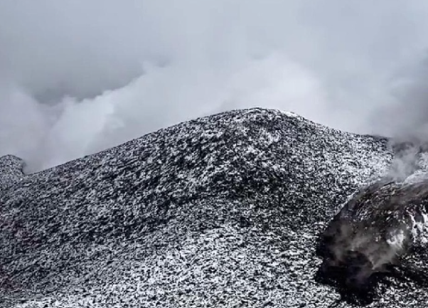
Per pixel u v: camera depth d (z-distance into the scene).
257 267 37.12
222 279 36.22
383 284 34.62
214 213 42.69
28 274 43.25
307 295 34.72
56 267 43.03
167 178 48.47
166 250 39.81
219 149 49.09
